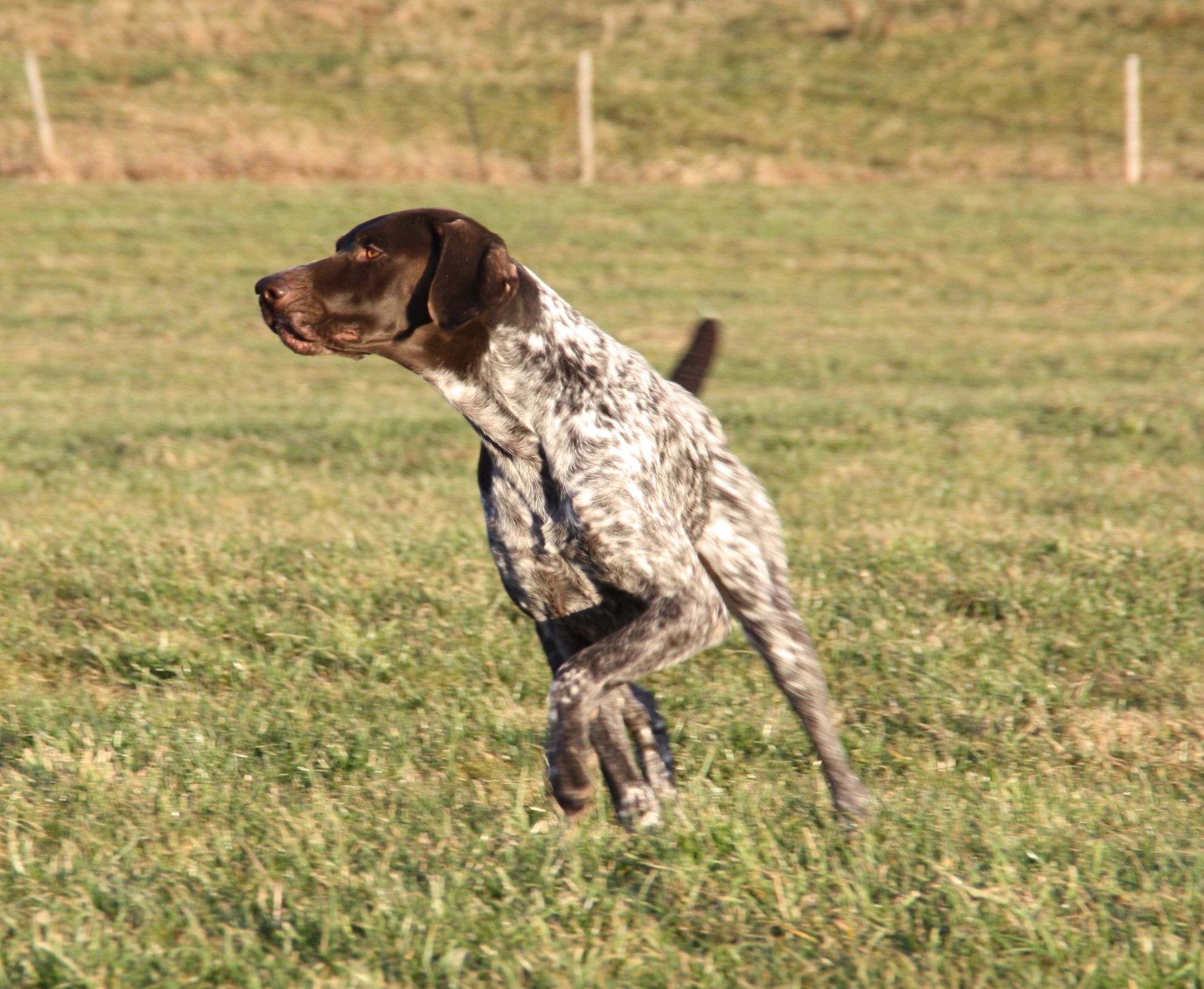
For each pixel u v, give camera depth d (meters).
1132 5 53.03
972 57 50.06
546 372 6.68
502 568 6.88
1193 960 4.96
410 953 5.00
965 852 6.00
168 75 48.38
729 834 6.04
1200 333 27.89
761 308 30.11
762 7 55.44
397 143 43.19
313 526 12.99
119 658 9.40
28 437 18.48
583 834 6.04
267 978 4.86
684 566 6.52
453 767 7.43
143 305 29.77
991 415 19.86
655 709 7.27
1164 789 7.39
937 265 33.75
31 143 41.59
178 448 17.66
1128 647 9.66
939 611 10.49
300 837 6.07
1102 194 39.62
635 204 38.44
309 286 6.47
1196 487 15.55
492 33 54.34
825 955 5.09
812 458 17.28
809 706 6.95
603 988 4.84
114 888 5.49
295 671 9.13
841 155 43.34
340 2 56.06
